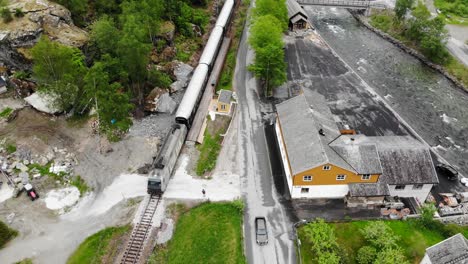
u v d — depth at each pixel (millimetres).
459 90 80938
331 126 57688
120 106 59625
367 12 111250
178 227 49500
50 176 55000
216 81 76875
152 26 78375
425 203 54062
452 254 39938
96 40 69688
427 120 71000
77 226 49062
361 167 50844
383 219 50750
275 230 49375
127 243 47375
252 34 78125
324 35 101438
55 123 63594
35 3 73062
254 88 76875
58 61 60625
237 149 61906
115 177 55750
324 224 47625
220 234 48375
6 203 51344
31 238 47500
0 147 57812
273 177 57062
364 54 93000
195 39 90688
